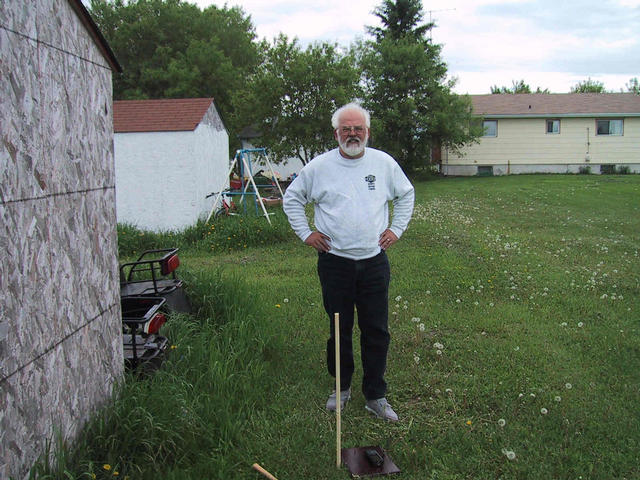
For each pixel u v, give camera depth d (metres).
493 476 2.90
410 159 25.34
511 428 3.32
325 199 3.39
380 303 3.47
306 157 21.75
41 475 2.29
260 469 2.85
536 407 3.57
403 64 24.38
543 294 6.20
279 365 4.24
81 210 2.80
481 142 27.28
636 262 8.08
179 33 30.72
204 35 30.97
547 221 12.63
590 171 27.22
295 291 6.40
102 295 3.05
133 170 10.99
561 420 3.40
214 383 3.57
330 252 3.42
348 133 3.25
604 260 8.23
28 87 2.31
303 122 20.72
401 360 4.38
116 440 2.77
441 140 24.80
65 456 2.52
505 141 27.28
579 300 6.01
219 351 3.93
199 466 2.82
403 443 3.21
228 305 5.03
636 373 4.11
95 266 2.96
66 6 2.67
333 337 3.55
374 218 3.37
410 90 24.80
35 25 2.38
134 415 2.89
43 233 2.41
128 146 10.94
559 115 26.52
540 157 27.34
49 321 2.43
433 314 5.51
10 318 2.13
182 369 3.69
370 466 2.98
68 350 2.61
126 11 30.62
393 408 3.64
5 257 2.11
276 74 20.72
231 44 32.34
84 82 2.88
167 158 10.92
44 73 2.45
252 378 3.83
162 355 3.73
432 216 13.14
